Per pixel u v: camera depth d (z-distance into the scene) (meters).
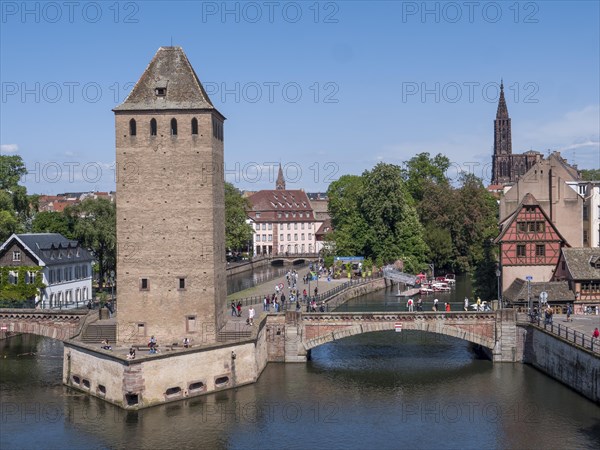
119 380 53.09
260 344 63.31
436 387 58.44
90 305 79.94
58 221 101.94
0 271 85.06
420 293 107.88
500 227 95.38
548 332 60.25
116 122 60.12
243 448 45.56
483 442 46.00
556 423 48.62
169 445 46.09
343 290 99.06
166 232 60.41
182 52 62.00
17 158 105.88
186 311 60.47
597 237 91.50
